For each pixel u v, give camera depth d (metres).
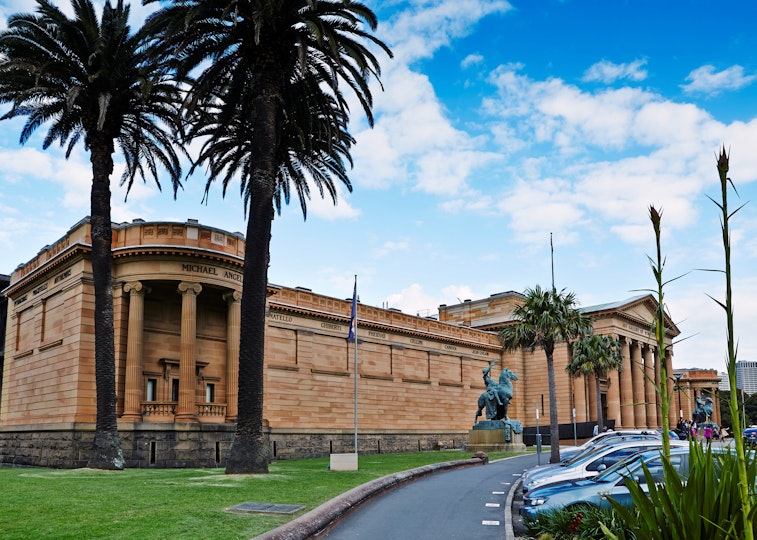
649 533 7.81
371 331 65.56
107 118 36.09
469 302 95.44
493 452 54.53
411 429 68.06
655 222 7.38
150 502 18.77
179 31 31.31
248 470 27.97
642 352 92.81
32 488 21.50
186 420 40.81
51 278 47.28
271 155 30.86
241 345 29.20
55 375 44.47
